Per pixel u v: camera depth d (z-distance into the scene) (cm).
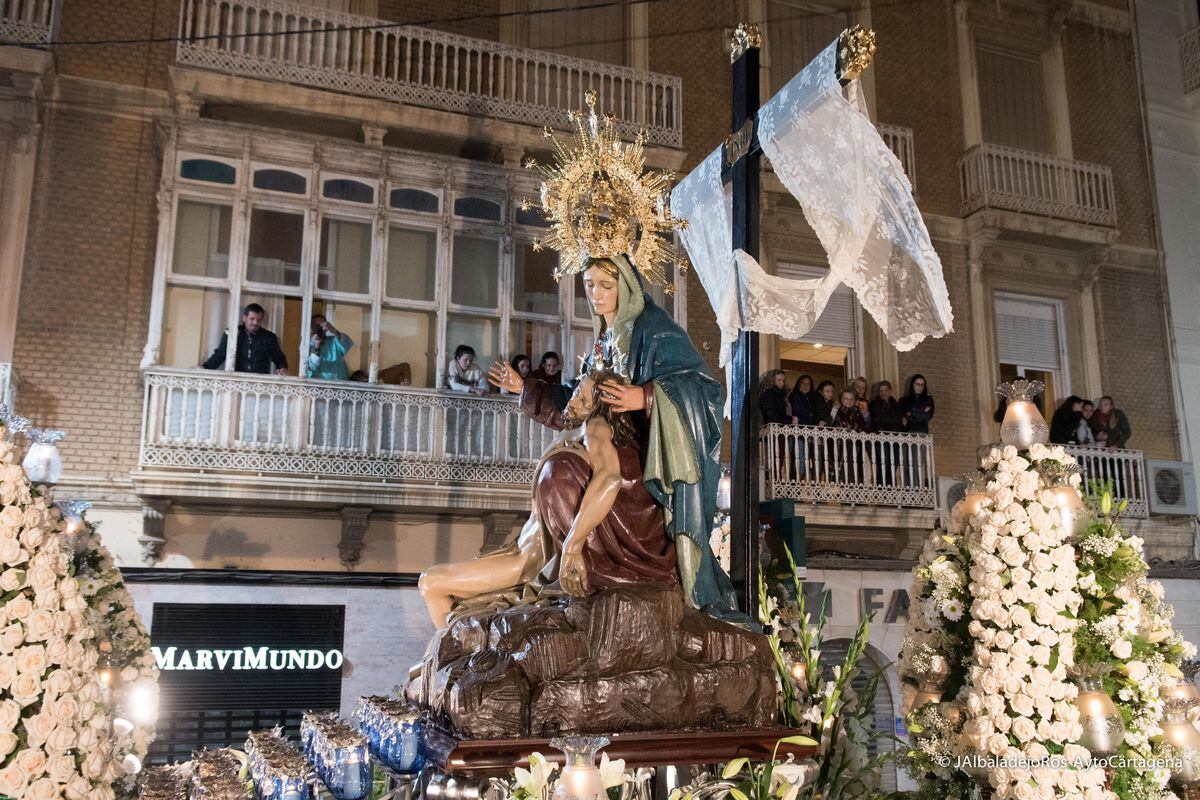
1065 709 347
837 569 1030
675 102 1142
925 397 1199
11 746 247
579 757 267
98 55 956
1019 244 1321
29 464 454
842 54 405
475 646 356
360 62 1019
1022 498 379
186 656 785
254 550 946
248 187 972
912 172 1253
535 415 419
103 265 933
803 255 1224
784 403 1149
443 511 996
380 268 1014
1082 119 1389
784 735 350
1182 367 1345
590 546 376
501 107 1066
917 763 391
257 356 948
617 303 423
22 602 258
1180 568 1185
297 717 809
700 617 365
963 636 390
